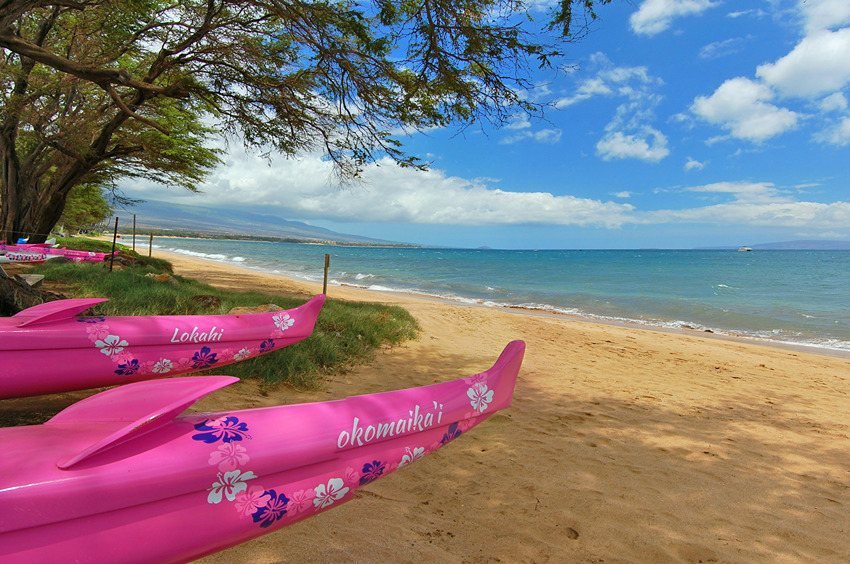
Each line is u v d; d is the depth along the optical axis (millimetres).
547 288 30031
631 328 14562
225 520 1438
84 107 17438
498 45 6734
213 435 1496
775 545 2996
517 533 2885
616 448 4504
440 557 2506
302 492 1596
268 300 9234
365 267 47781
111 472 1271
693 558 2781
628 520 3162
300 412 1706
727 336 15062
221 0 10773
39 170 18125
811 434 5379
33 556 1142
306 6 8078
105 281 8914
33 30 15766
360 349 7141
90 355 3166
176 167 21531
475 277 38562
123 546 1261
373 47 7422
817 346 13578
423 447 1937
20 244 14734
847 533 3207
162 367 3459
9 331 2910
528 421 5090
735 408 6332
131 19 12727
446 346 8875
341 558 2346
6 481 1158
